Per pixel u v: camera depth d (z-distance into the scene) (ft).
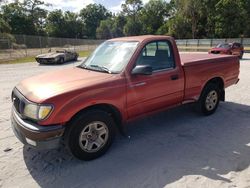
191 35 179.63
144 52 13.88
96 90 11.80
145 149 13.39
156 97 14.37
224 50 67.00
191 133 15.37
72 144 11.60
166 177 10.84
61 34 295.28
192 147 13.53
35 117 10.84
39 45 114.21
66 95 11.03
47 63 61.62
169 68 15.02
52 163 12.17
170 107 15.66
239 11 136.98
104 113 12.31
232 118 17.85
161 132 15.56
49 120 10.76
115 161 12.26
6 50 86.74
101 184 10.50
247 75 36.68
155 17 264.11
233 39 124.77
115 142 14.23
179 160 12.22
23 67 54.65
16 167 11.84
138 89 13.34
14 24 239.09
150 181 10.61
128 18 283.18
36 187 10.41
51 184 10.59
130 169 11.53
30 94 11.48
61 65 59.21
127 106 13.12
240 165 11.68
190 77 16.10
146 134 15.28
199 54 21.93
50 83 12.33
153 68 14.33
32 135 10.77
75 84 11.84
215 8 149.69
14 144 14.12
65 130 11.50
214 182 10.40
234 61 19.83
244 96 23.89
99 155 12.57
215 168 11.46
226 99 22.82
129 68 13.10
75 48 131.34
